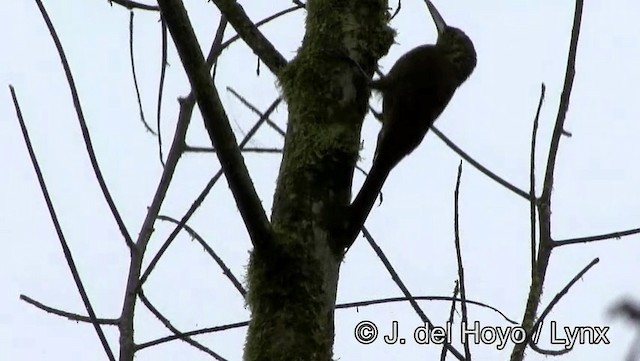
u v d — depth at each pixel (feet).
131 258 23.44
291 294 21.62
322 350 21.49
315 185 22.45
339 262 22.29
